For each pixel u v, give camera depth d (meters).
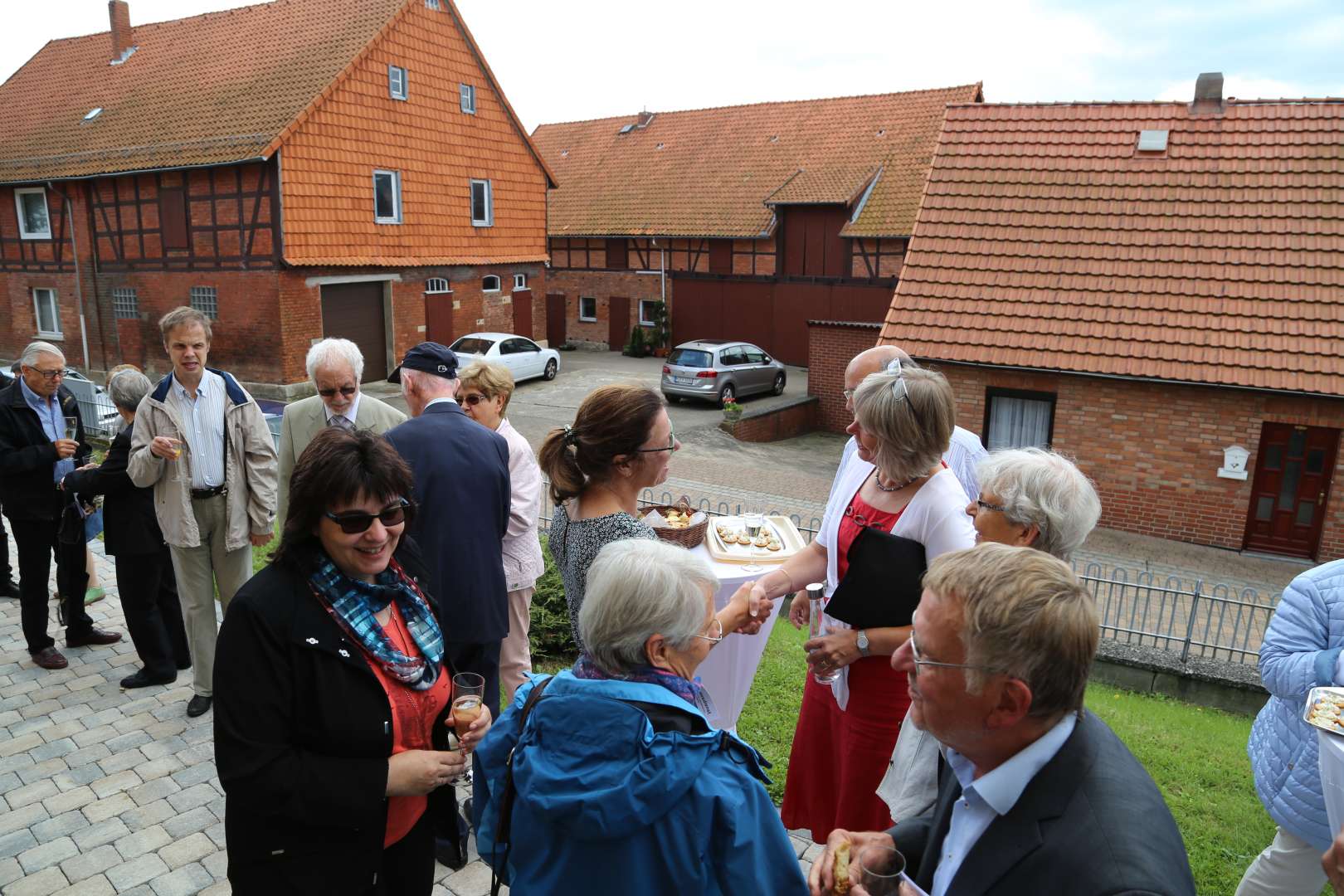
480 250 24.27
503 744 1.85
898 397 2.43
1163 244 13.35
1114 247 13.54
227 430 4.42
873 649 2.53
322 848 2.17
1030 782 1.54
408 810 2.45
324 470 2.10
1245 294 12.59
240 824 2.15
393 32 20.86
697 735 1.67
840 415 21.34
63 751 4.27
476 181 24.05
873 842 1.87
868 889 1.66
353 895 2.22
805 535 8.80
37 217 22.64
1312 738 2.57
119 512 4.67
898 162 26.55
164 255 20.30
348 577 2.24
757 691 4.93
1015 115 15.42
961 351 13.24
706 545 3.68
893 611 2.52
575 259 31.36
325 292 20.11
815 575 3.00
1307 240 12.78
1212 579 11.12
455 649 3.48
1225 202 13.47
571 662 5.31
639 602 1.77
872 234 24.95
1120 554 12.05
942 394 2.45
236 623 2.07
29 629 5.13
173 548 4.43
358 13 21.08
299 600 2.13
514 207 25.44
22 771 4.10
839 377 21.22
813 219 26.72
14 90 24.69
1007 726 1.52
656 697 1.68
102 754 4.25
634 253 30.06
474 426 3.55
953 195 14.73
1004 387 13.30
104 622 5.84
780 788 3.85
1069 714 1.59
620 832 1.58
